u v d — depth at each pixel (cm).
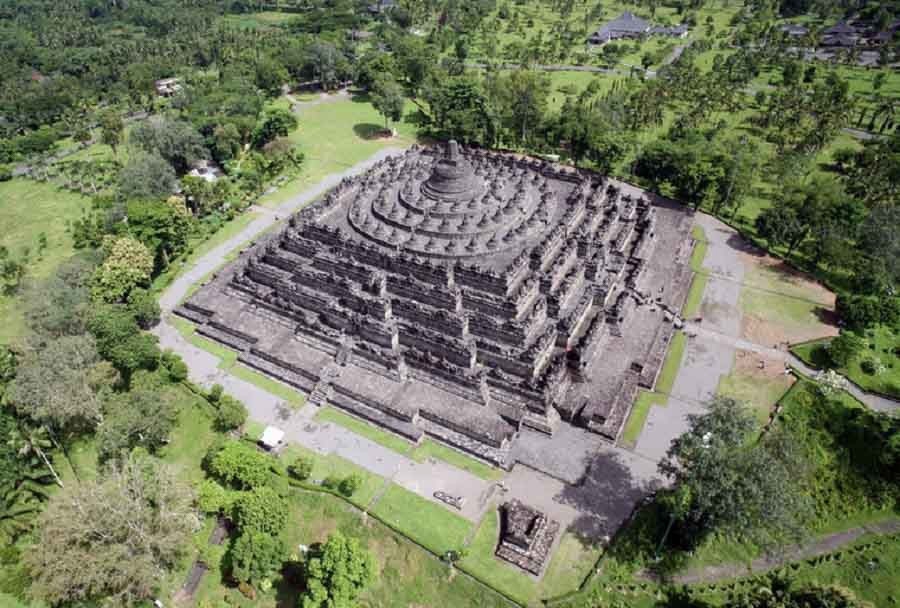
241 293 10488
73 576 5775
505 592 6172
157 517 6338
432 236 9931
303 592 6238
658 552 6488
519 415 7938
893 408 8344
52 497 6719
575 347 8719
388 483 7381
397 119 18138
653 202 13700
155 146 14950
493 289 8812
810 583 6038
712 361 9131
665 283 10662
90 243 12431
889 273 10188
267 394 8800
